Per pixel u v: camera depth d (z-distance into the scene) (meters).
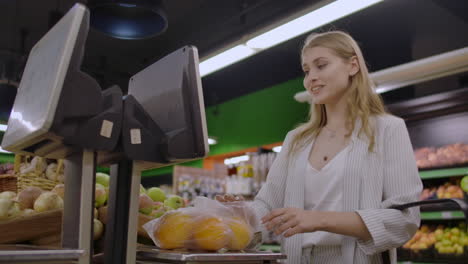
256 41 3.80
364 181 1.37
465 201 1.19
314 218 1.22
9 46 6.88
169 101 1.14
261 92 6.46
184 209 1.16
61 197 1.44
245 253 1.04
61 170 1.76
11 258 0.77
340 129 1.51
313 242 1.39
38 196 1.43
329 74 1.47
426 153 3.94
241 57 4.17
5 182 1.79
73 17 0.97
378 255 1.33
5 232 1.18
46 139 1.02
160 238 1.14
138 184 1.10
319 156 1.50
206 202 1.19
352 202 1.36
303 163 1.51
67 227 1.05
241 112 6.84
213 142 7.34
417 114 3.94
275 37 3.68
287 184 1.53
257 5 4.91
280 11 3.49
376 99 1.53
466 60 3.44
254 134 6.51
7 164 2.26
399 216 1.29
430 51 4.97
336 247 1.36
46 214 1.23
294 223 1.21
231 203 1.22
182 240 1.11
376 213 1.26
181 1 5.58
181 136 1.08
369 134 1.41
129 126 1.06
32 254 0.80
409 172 1.37
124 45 6.80
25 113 1.08
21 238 1.20
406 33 4.90
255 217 1.23
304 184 1.48
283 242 1.46
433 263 3.71
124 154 1.05
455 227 3.81
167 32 6.42
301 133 1.60
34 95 1.05
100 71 7.20
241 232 1.13
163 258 1.01
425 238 3.87
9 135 1.15
